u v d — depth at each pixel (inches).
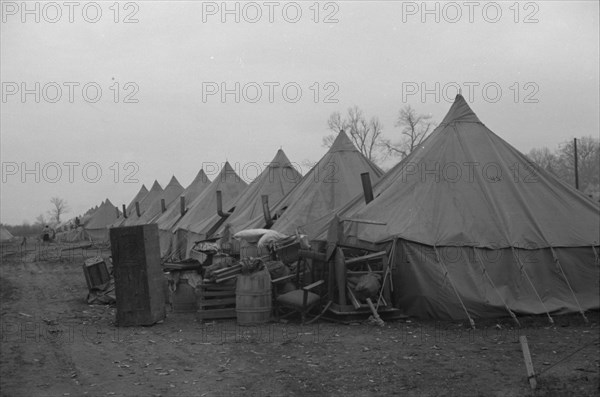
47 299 660.1
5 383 292.7
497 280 479.8
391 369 311.9
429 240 484.4
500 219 503.8
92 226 2415.1
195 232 1005.8
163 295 500.4
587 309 478.3
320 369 313.9
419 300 477.7
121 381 296.2
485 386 278.1
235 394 271.9
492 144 576.1
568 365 314.2
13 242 2647.6
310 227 605.0
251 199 911.7
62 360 342.6
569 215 524.1
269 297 470.0
